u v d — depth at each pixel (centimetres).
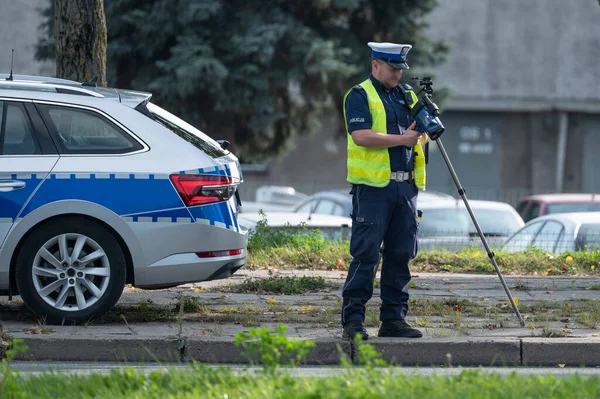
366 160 2348
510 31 12506
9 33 10444
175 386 1745
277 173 11956
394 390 1662
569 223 4775
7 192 2503
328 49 7500
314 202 6594
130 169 2553
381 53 2366
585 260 4025
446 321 2681
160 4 7512
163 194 2555
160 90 7419
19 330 2458
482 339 2383
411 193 2397
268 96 7562
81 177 2531
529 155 12581
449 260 4016
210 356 2339
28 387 1753
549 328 2523
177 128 2659
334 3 7894
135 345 2328
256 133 8225
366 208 2359
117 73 7650
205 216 2578
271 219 5288
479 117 12469
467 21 12419
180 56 7356
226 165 2645
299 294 3117
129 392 1719
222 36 7581
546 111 12569
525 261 4006
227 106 7488
